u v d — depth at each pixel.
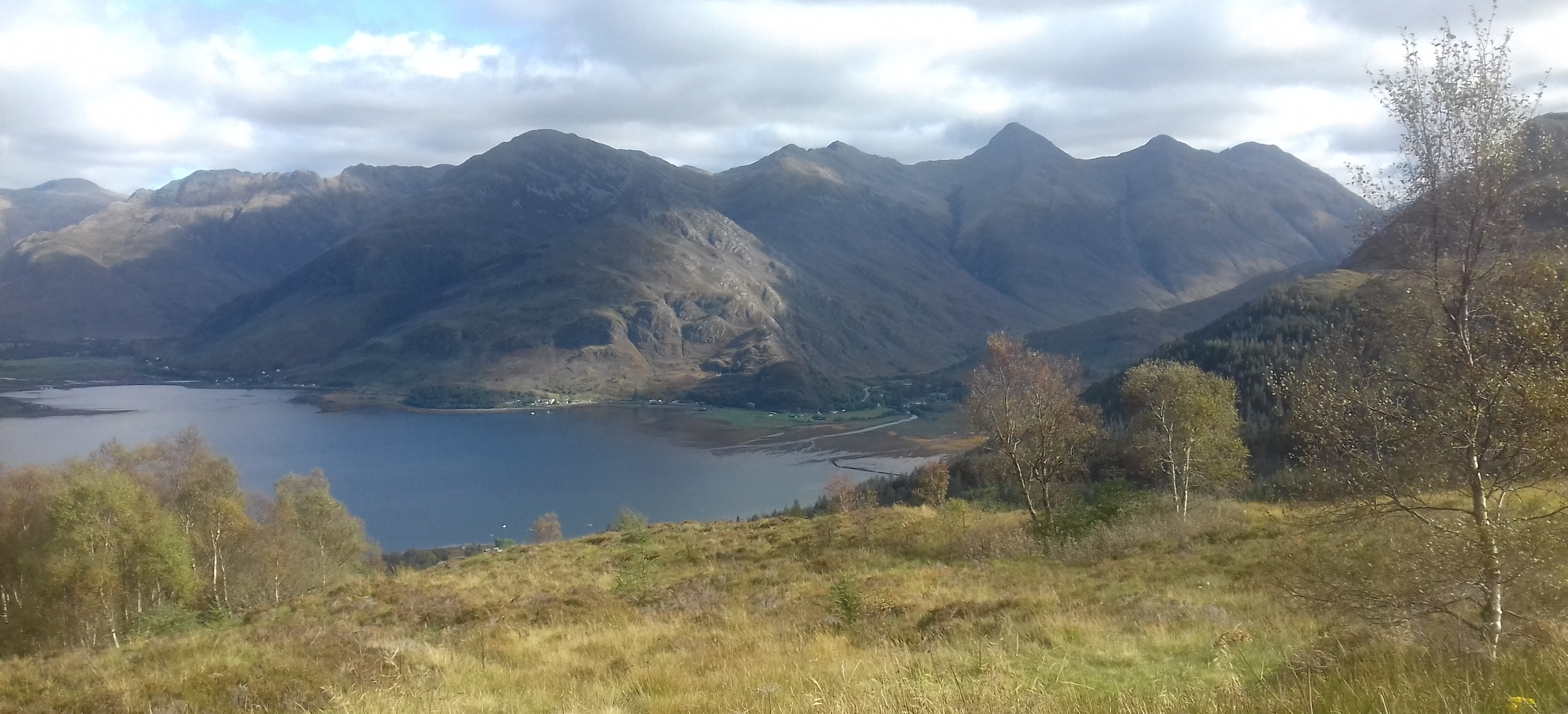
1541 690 7.53
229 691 14.44
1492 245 10.95
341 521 70.19
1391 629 11.16
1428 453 10.91
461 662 16.19
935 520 39.75
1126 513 35.44
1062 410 35.03
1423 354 11.26
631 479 163.50
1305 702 8.02
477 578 33.34
